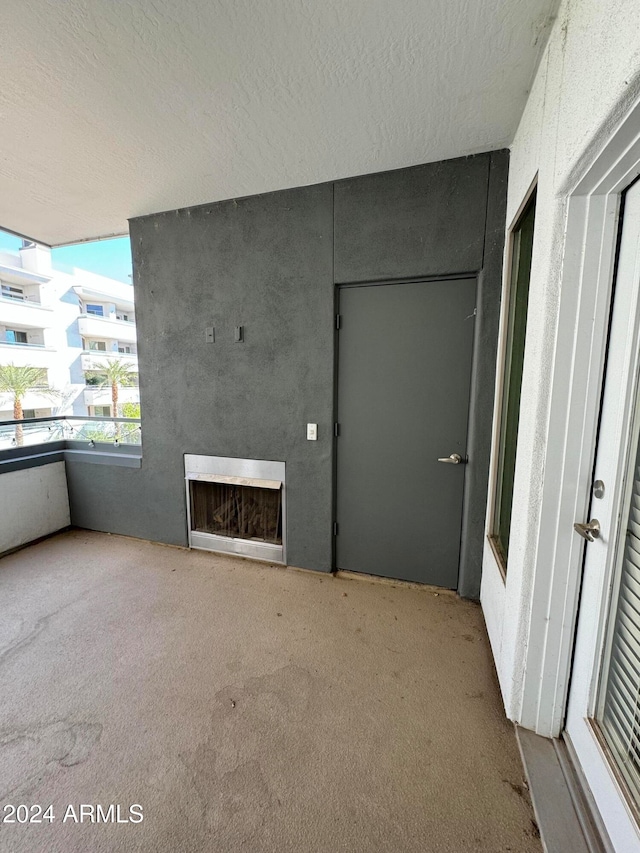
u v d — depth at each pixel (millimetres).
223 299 2424
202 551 2748
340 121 1583
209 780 1148
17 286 9836
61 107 1503
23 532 2826
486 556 1951
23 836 1005
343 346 2229
